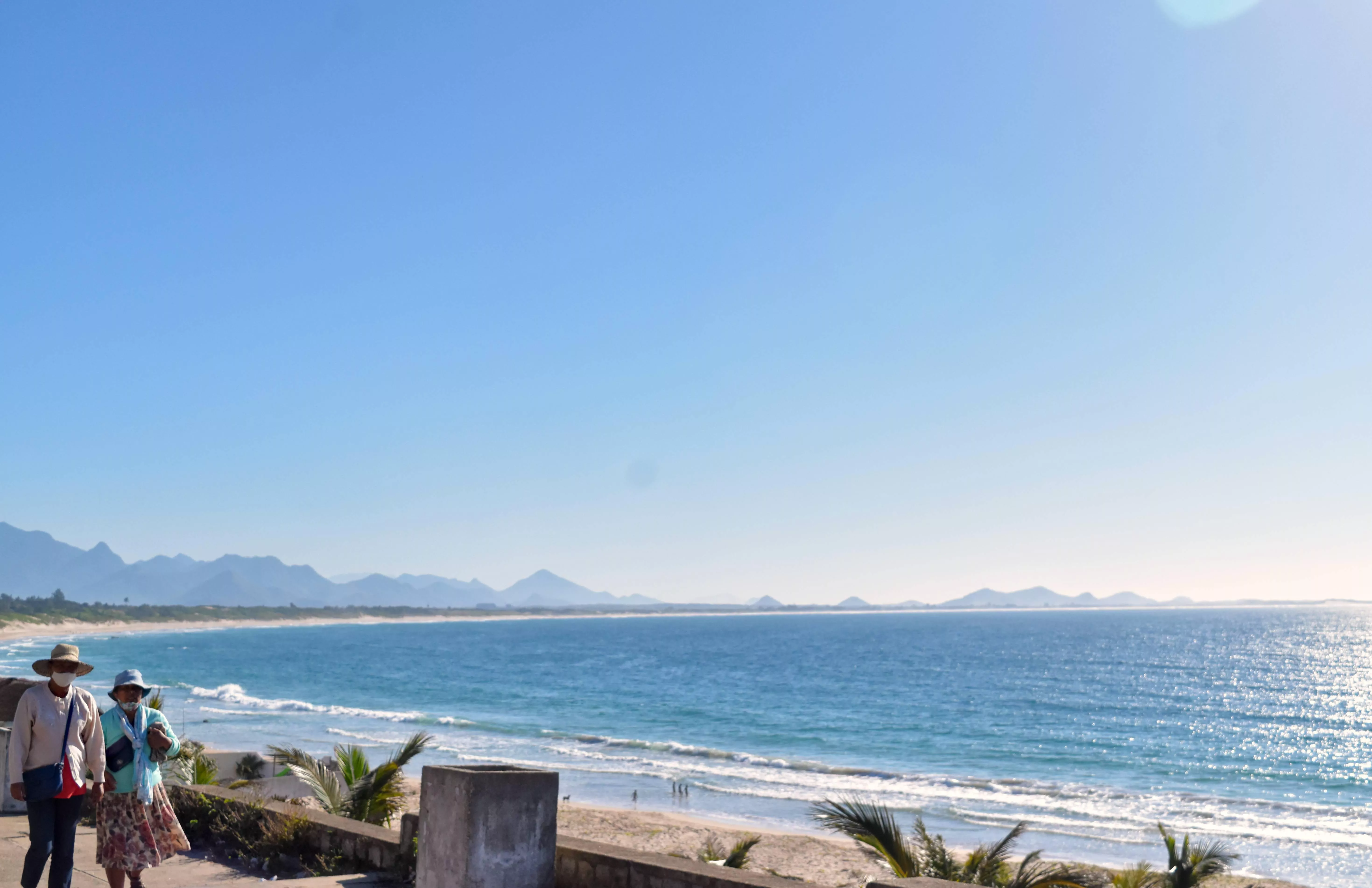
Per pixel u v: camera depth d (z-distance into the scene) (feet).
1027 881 29.17
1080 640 583.58
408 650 503.61
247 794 29.40
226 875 23.39
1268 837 89.10
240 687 265.13
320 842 24.91
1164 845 84.28
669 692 254.47
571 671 337.93
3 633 597.52
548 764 128.26
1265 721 195.62
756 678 304.09
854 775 122.42
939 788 113.39
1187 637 614.34
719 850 56.95
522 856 18.12
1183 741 165.07
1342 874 76.84
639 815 90.74
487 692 252.21
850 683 285.02
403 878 22.25
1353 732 179.52
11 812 29.68
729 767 127.75
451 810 18.24
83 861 23.99
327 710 189.26
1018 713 205.87
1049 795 109.60
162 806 20.47
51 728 18.80
